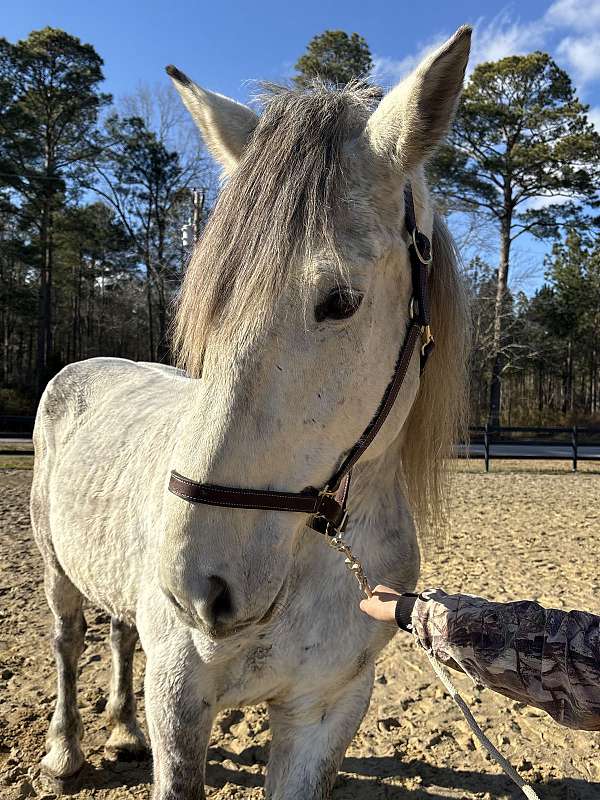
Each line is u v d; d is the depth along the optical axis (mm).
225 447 1266
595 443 13656
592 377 40625
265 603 1302
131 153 25406
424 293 1562
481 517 7887
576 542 6520
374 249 1357
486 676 1365
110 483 2232
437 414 1877
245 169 1374
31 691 3184
